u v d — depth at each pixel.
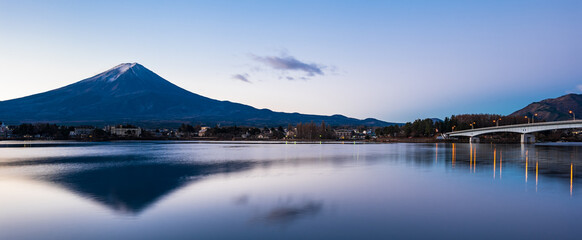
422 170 56.25
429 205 29.69
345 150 131.25
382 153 107.69
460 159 80.06
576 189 37.28
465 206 29.31
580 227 23.56
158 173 52.72
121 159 82.69
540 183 41.47
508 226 23.77
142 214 26.70
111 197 33.16
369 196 33.38
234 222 24.55
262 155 98.19
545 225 24.00
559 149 133.62
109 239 21.20
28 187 39.50
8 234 22.19
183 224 24.09
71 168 61.00
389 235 21.91
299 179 45.19
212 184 40.91
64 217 25.97
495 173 51.91
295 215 26.38
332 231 22.64
